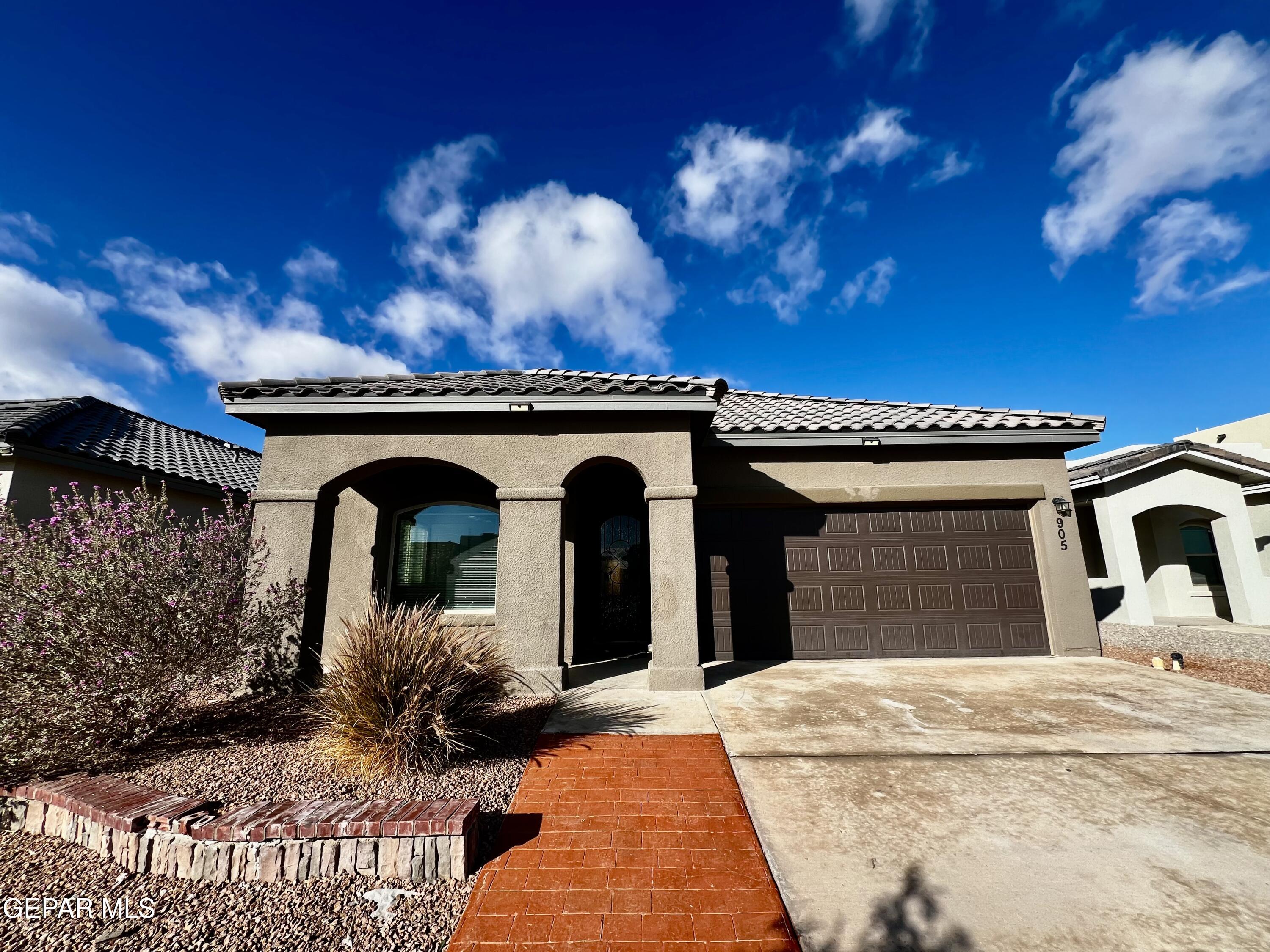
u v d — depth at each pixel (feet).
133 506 19.66
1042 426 30.53
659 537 24.39
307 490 24.64
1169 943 8.40
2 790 13.33
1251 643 33.30
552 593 24.09
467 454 25.44
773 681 24.47
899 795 13.23
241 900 10.17
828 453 31.53
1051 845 11.02
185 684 17.40
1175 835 11.30
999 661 28.45
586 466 27.04
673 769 15.23
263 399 24.40
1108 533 42.29
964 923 8.89
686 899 9.94
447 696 15.83
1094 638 29.55
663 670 23.13
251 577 21.04
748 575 30.32
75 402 45.16
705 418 26.58
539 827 12.35
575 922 9.41
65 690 15.05
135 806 11.98
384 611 18.15
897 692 22.21
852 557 30.60
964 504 31.12
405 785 14.12
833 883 9.97
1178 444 42.39
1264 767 14.46
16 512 32.89
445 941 9.12
